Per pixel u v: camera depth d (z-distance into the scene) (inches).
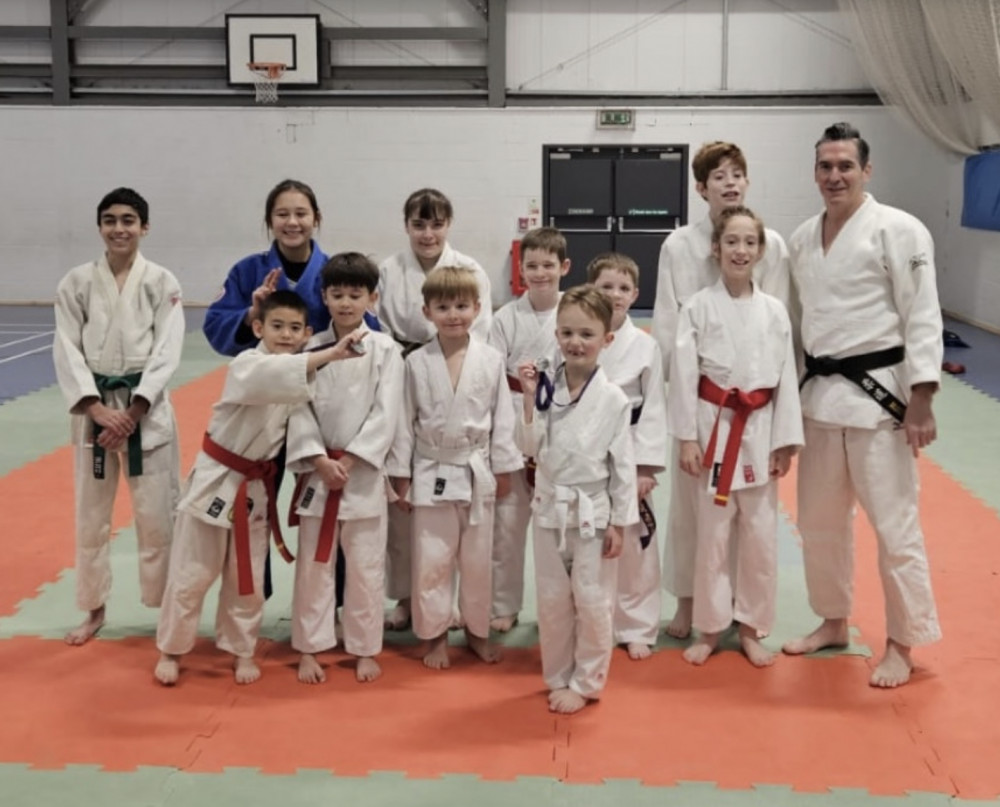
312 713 132.6
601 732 127.5
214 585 177.3
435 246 154.1
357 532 141.1
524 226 572.7
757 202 569.0
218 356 425.7
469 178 571.2
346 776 117.2
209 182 574.2
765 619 147.9
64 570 181.5
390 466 144.7
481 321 154.4
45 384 354.3
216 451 138.3
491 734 127.0
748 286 145.7
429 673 144.9
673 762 120.3
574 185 570.3
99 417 146.3
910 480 141.1
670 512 159.5
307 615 141.6
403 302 156.1
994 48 419.5
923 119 526.3
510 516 155.5
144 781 116.1
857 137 139.1
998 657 148.6
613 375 146.0
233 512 137.5
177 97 568.4
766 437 144.1
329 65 567.5
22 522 206.4
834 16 554.9
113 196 148.7
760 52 560.4
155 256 580.1
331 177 572.7
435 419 143.3
